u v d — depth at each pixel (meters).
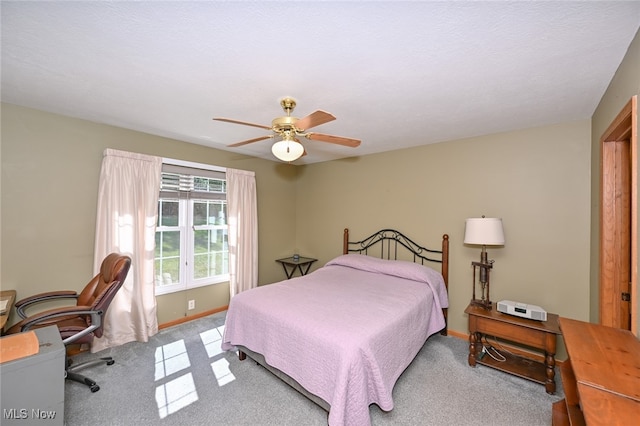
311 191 4.68
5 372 1.28
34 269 2.40
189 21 1.27
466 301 3.08
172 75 1.78
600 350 1.18
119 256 2.25
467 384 2.17
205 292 3.63
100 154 2.73
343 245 4.20
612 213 1.85
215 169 3.65
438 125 2.67
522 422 1.78
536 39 1.36
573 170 2.50
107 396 1.99
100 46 1.47
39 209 2.42
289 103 2.11
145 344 2.80
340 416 1.47
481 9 1.16
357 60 1.57
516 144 2.78
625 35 1.32
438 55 1.51
